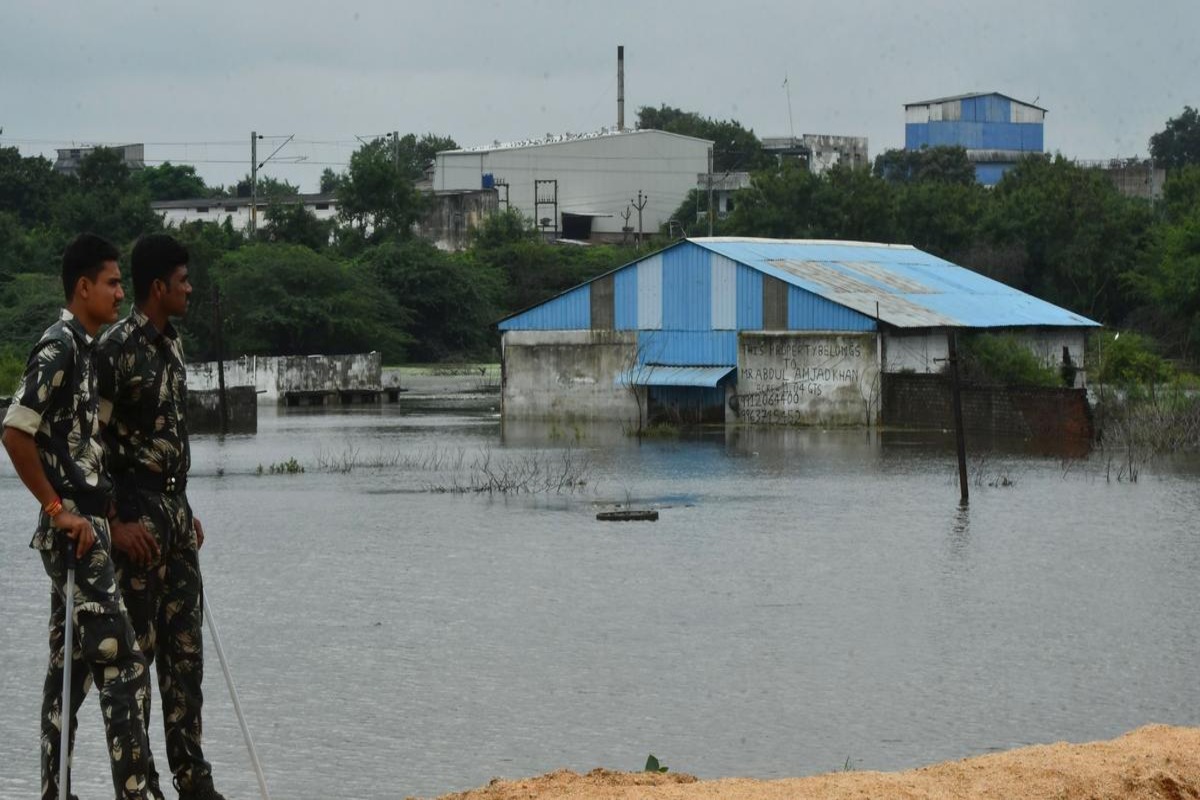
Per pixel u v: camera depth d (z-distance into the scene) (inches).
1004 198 3376.0
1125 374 2203.5
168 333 276.7
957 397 1203.2
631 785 284.7
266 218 3846.0
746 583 825.5
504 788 287.4
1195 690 585.3
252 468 1491.1
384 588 814.5
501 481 1348.4
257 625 711.7
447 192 4549.7
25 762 490.3
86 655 252.5
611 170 4889.3
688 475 1401.3
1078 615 732.7
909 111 5502.0
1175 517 1092.5
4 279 3112.7
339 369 2657.5
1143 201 3531.0
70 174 4773.6
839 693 579.8
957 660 636.1
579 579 841.5
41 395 249.3
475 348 3634.4
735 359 2005.4
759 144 5689.0
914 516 1105.4
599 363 2111.2
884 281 2161.7
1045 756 290.7
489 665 625.9
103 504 257.8
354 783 461.7
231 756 493.4
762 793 257.9
